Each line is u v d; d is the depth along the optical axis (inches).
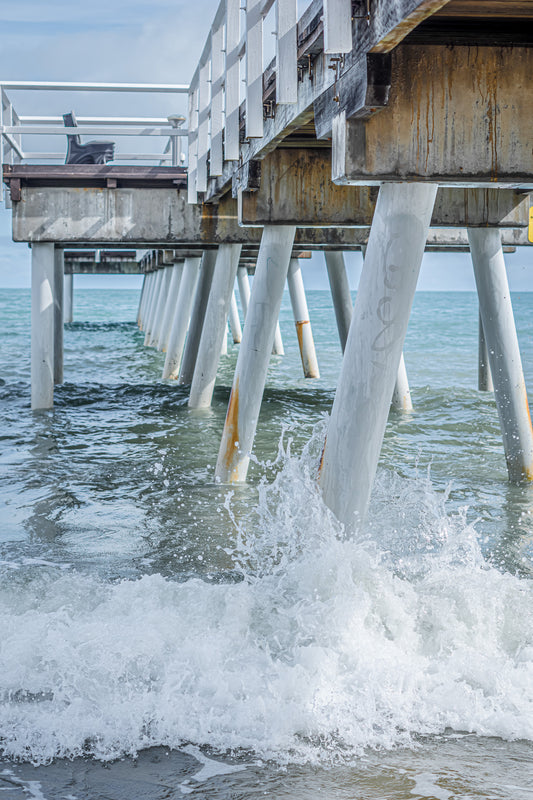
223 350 923.4
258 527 249.3
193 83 390.3
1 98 410.3
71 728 133.0
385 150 169.5
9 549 226.5
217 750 128.1
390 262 185.3
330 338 1286.9
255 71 241.1
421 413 475.5
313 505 199.8
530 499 283.6
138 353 927.7
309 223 302.5
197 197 427.2
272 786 117.9
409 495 279.1
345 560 179.2
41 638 159.2
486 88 169.6
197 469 335.6
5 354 902.4
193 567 211.8
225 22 297.7
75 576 199.2
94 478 316.2
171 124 439.8
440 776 120.5
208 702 140.2
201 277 602.2
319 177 302.4
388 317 187.3
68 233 428.5
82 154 437.1
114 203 428.1
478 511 266.8
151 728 133.7
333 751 127.7
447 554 206.7
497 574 187.5
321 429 373.7
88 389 587.2
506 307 320.2
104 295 4067.4
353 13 159.3
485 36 168.6
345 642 158.6
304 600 173.6
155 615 168.6
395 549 217.2
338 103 177.5
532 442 313.3
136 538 238.5
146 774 121.4
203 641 158.2
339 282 567.5
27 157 478.3
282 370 750.5
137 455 360.2
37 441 390.3
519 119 170.4
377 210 190.1
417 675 148.8
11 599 180.1
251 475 324.8
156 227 429.7
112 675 147.7
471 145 169.9
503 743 130.7
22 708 138.7
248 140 290.0
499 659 154.3
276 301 318.7
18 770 122.3
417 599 172.1
